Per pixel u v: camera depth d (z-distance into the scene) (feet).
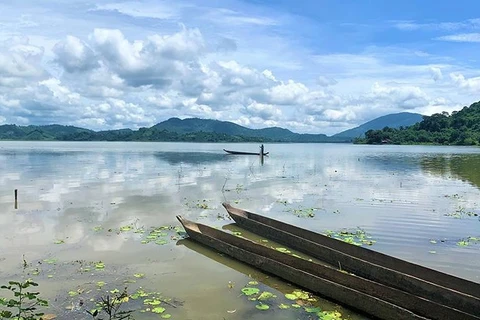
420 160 183.32
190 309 29.37
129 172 119.44
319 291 31.60
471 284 30.27
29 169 127.13
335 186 91.04
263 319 27.96
